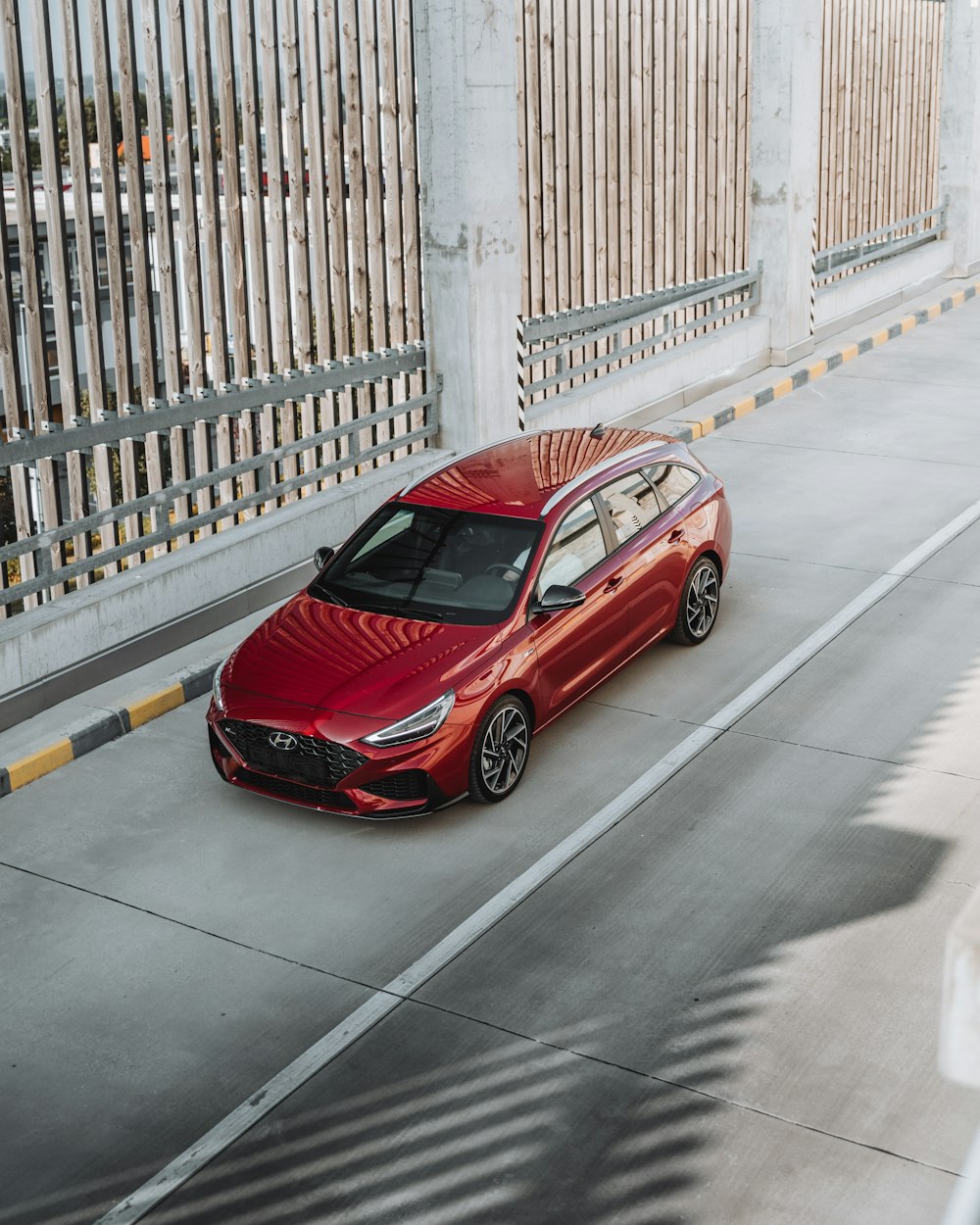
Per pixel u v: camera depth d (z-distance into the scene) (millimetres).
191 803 7676
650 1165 4848
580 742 8148
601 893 6602
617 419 14094
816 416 15117
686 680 8914
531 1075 5355
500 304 12078
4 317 8367
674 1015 5668
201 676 9062
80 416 8828
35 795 7832
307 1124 5156
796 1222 4570
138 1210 4785
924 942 6082
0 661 8297
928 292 21375
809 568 10781
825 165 18062
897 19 19375
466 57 11078
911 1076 5238
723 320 16516
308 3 10188
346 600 8070
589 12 13031
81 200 8695
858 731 8141
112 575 9562
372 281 11438
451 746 7129
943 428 14367
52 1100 5371
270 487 10305
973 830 7008
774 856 6852
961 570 10586
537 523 8031
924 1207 4605
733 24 15453
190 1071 5492
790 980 5859
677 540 8953
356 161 11008
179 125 9273
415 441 11930
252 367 10516
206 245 9680
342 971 6098
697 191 15391
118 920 6570
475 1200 4738
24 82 8172
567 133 13055
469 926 6387
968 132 21422
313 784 7199
